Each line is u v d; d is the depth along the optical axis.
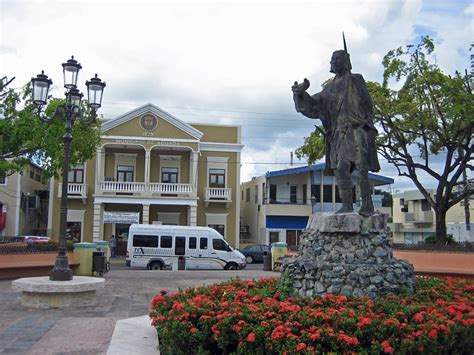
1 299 11.96
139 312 10.34
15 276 16.72
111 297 12.66
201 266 24.48
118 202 31.92
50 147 16.38
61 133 16.38
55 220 32.28
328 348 4.73
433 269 16.92
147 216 32.12
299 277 7.00
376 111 20.08
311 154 22.69
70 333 7.85
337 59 7.72
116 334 6.98
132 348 6.18
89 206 32.75
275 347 4.75
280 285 7.28
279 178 36.62
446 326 5.04
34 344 7.10
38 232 36.47
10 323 8.73
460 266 16.84
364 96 7.67
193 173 33.00
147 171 32.47
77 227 32.62
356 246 7.09
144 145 32.53
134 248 24.23
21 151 16.83
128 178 33.53
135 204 33.12
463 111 17.66
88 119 14.95
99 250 20.78
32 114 16.14
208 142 34.22
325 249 7.20
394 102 19.89
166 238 24.48
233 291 7.02
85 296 11.16
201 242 24.66
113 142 32.12
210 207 34.19
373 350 4.62
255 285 7.72
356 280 6.66
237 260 24.75
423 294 6.77
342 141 7.60
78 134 16.98
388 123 20.47
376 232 7.19
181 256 24.08
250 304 5.80
